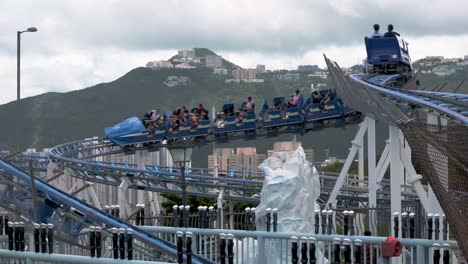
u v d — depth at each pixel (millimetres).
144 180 64688
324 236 19719
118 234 17609
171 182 63688
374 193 42812
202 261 20719
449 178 19766
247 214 26297
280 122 64938
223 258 18234
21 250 19266
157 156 92125
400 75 66375
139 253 21891
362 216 35094
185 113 70562
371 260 19172
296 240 17906
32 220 25297
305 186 28391
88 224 22953
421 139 20438
